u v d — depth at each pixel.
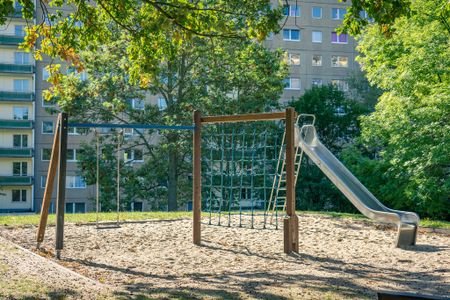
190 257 10.16
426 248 11.94
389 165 28.53
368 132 25.00
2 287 6.61
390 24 8.46
